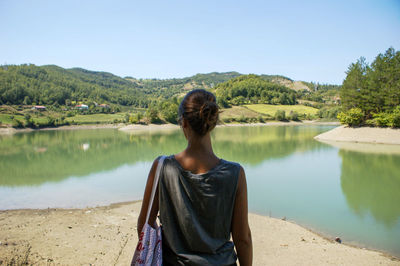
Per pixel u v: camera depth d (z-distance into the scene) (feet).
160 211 3.38
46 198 42.86
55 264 18.16
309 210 35.78
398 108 121.39
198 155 3.36
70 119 375.66
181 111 3.46
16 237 23.86
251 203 38.96
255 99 506.89
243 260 3.62
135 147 123.03
